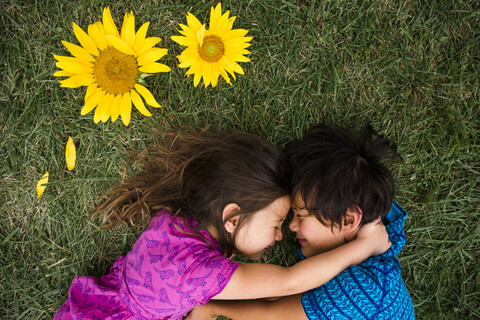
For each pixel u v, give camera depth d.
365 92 1.30
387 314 0.98
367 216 1.03
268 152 1.05
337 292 0.99
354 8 1.27
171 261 0.99
